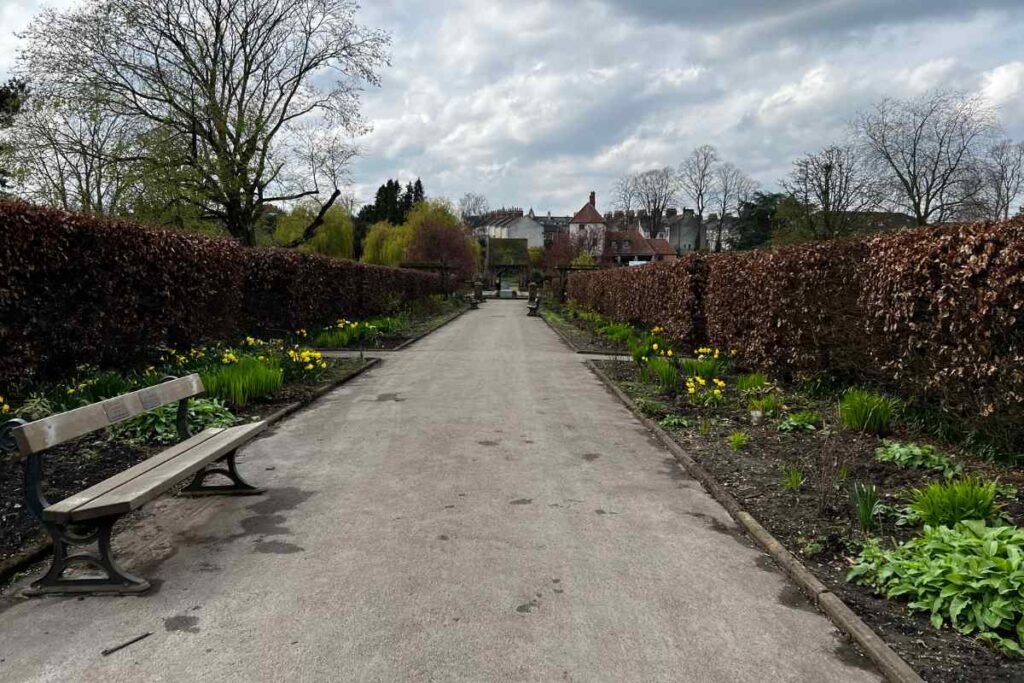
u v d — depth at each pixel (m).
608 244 94.88
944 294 6.22
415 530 4.56
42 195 21.69
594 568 3.96
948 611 3.26
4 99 22.47
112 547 4.27
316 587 3.69
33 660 2.99
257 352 12.10
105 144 24.12
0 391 7.29
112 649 3.07
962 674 2.82
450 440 7.20
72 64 23.16
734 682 2.83
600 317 23.86
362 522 4.71
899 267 6.96
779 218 40.28
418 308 30.67
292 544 4.31
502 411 8.83
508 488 5.51
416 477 5.82
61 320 8.11
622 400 9.52
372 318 23.48
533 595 3.61
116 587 3.64
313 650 3.05
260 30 27.48
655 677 2.86
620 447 6.94
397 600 3.54
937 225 6.74
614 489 5.51
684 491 5.46
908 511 4.49
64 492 5.08
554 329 24.09
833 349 8.68
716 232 83.50
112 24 23.55
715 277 13.10
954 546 3.61
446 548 4.25
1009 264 5.39
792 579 3.83
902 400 7.36
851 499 4.56
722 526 4.68
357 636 3.17
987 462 5.71
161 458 4.59
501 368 13.23
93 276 8.62
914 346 6.82
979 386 5.88
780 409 8.16
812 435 6.98
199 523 4.70
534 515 4.87
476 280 59.44
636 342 15.27
